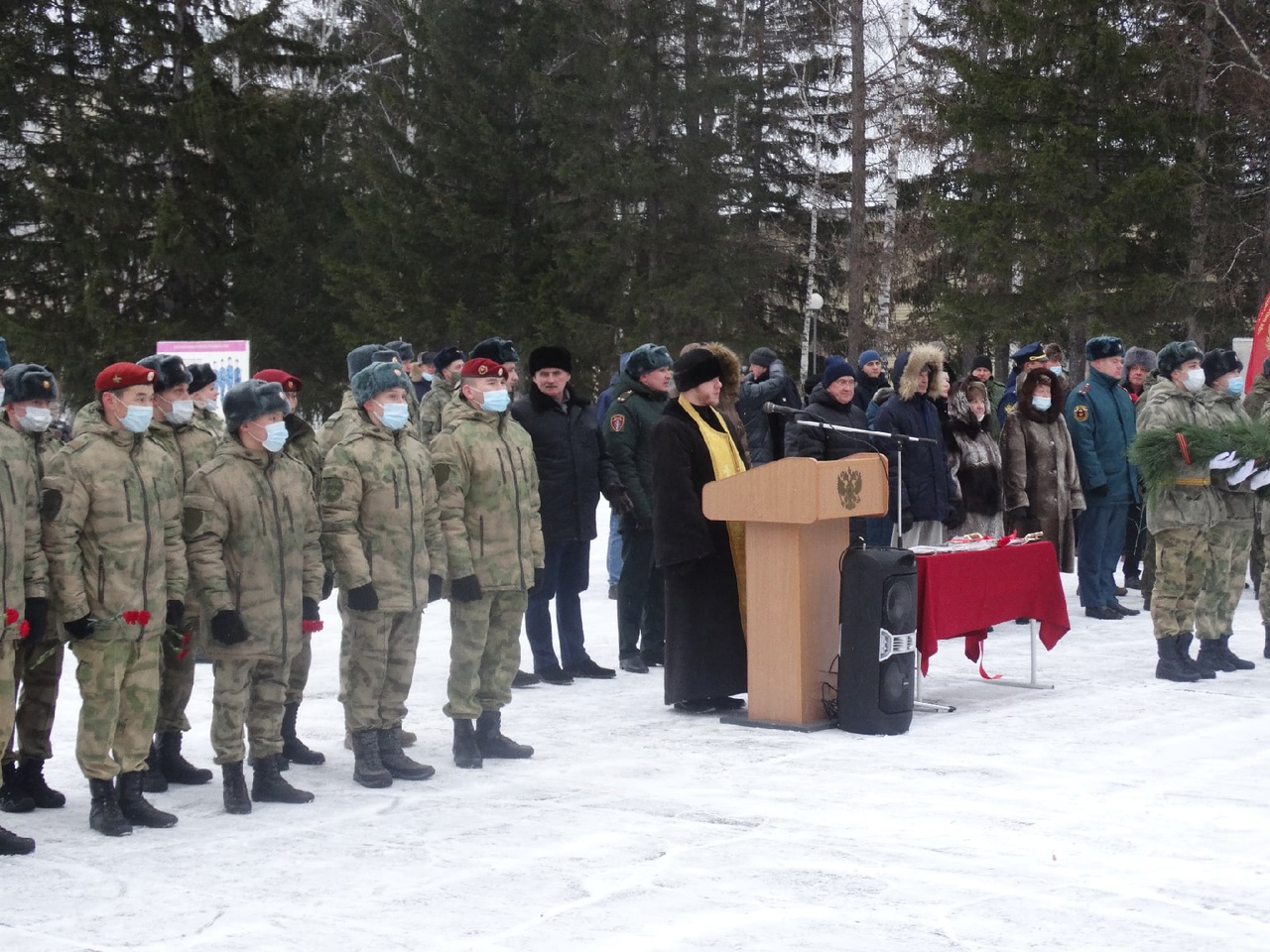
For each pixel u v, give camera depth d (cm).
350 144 3669
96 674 581
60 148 3114
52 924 462
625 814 591
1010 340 2866
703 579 816
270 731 630
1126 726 767
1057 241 2706
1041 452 1162
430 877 508
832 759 694
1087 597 1195
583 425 944
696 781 649
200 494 609
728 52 3419
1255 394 1105
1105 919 454
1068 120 2759
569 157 3266
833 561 794
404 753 725
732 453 830
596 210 3281
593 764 690
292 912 470
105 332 2998
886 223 3388
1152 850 533
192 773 680
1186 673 907
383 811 608
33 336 3019
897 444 891
